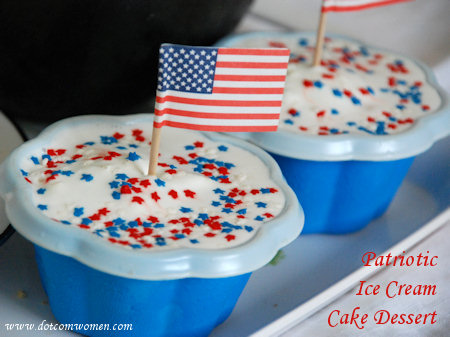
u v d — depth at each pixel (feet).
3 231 3.22
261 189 3.14
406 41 5.30
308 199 3.67
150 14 3.30
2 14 3.17
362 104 3.87
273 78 3.01
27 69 3.43
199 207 2.96
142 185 2.94
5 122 3.73
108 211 2.83
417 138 3.61
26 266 3.29
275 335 3.15
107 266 2.57
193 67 2.89
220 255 2.66
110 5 3.17
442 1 5.14
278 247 2.85
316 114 3.71
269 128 3.11
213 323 2.97
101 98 3.67
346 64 4.27
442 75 5.13
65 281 2.82
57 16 3.17
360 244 3.75
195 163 3.26
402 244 3.74
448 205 4.09
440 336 3.30
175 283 2.73
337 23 5.44
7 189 2.90
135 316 2.81
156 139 2.95
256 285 3.33
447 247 3.91
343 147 3.47
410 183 4.33
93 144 3.29
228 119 3.05
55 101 3.64
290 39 4.54
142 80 3.67
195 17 3.51
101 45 3.34
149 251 2.61
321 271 3.49
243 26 5.33
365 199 3.72
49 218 2.72
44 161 3.10
